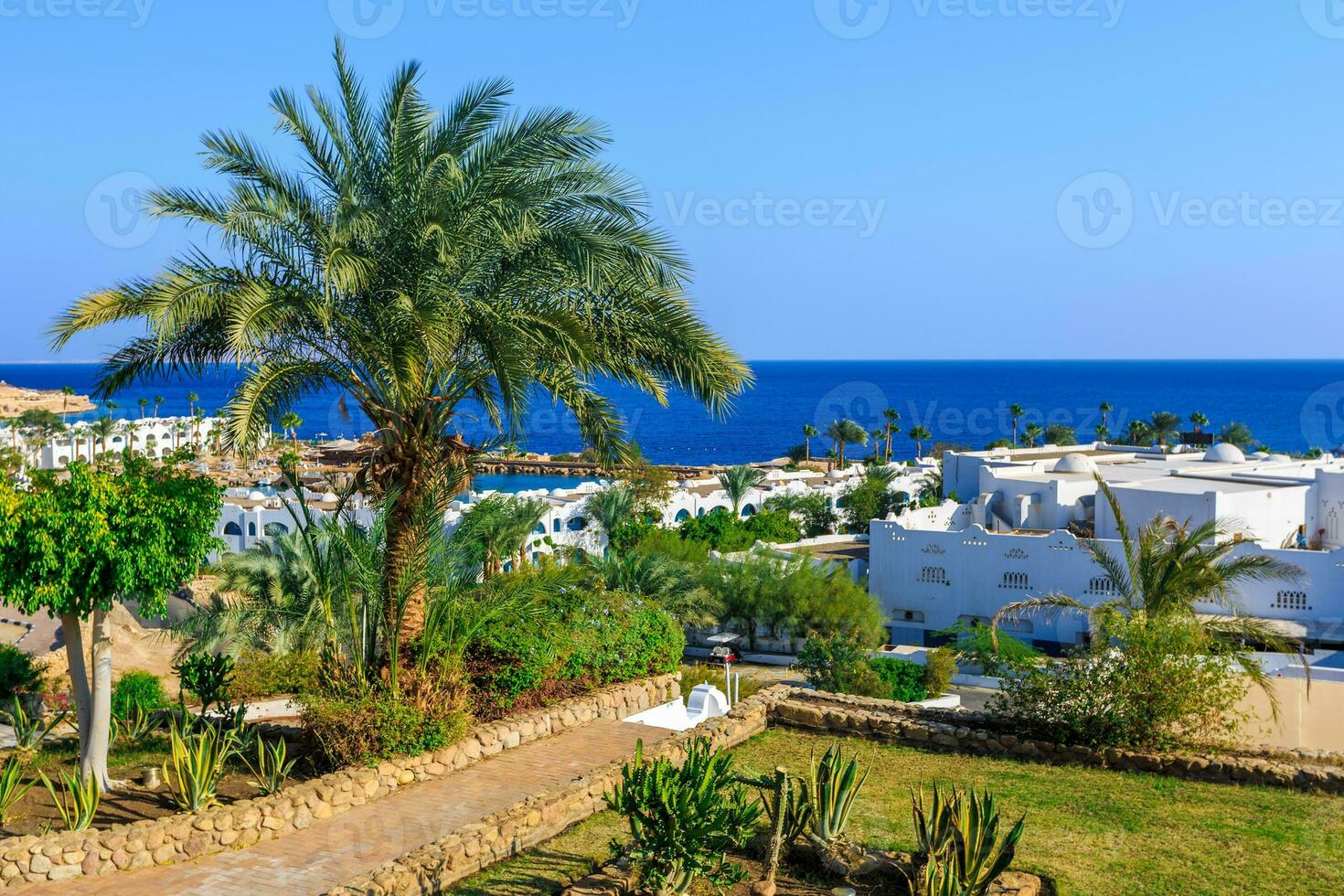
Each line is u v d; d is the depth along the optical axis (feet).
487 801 39.99
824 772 32.04
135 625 105.91
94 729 40.11
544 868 32.65
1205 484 165.58
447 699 44.55
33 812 38.14
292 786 38.86
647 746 45.06
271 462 303.89
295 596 83.92
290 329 45.42
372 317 45.91
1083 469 184.65
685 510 224.74
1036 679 43.86
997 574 152.97
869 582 163.22
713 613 150.20
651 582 139.74
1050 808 37.27
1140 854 32.94
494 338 44.16
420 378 46.14
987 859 28.86
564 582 52.49
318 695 44.47
